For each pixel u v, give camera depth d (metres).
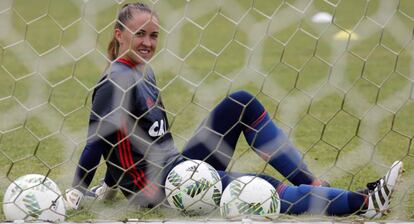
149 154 10.76
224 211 10.20
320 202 10.48
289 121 16.92
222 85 19.86
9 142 15.12
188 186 10.29
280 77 22.23
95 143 10.59
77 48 23.92
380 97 19.55
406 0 22.25
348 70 22.61
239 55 25.59
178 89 19.30
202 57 25.28
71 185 11.52
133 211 10.77
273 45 26.34
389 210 10.54
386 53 24.17
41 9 30.83
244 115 11.25
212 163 11.39
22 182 10.22
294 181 11.06
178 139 15.08
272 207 10.19
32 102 18.98
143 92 10.69
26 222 9.76
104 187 11.36
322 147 14.97
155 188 10.76
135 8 10.87
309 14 25.23
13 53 24.53
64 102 19.38
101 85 10.52
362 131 16.34
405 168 13.31
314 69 23.55
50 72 23.05
